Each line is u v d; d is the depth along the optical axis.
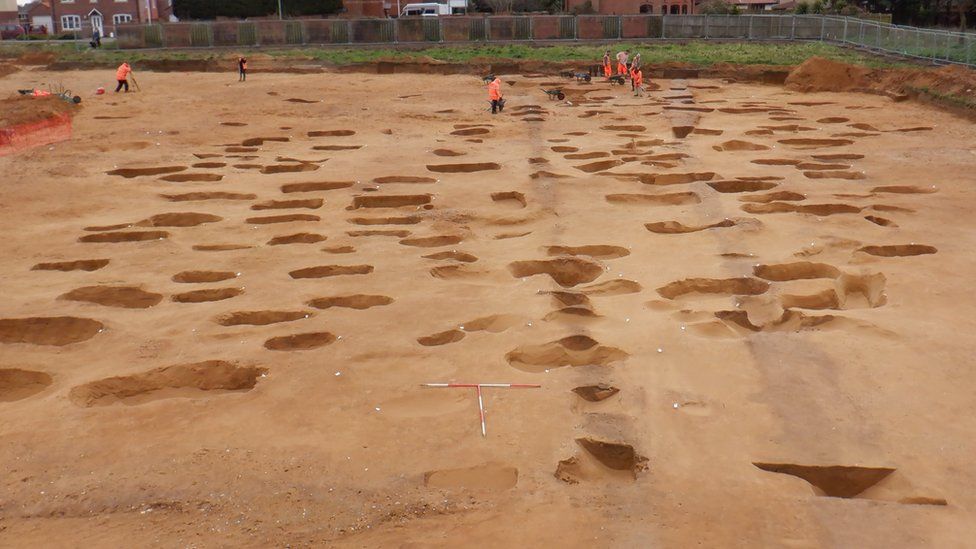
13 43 57.84
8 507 7.00
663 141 25.11
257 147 24.69
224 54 51.84
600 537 6.48
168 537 6.57
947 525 6.65
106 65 49.94
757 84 40.38
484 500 7.01
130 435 8.16
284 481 7.32
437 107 32.81
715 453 7.73
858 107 31.86
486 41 55.81
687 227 15.77
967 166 20.88
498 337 10.38
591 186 19.14
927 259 13.51
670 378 9.27
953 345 10.07
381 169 21.17
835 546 6.39
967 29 50.19
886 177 19.86
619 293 12.38
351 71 47.31
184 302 12.09
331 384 9.22
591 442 7.99
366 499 7.04
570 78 43.22
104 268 13.52
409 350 10.05
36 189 19.09
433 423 8.33
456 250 14.27
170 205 17.81
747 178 19.77
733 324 11.09
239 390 9.62
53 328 11.17
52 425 8.34
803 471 7.53
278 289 12.35
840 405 8.63
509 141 25.42
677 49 50.28
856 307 12.27
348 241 14.94
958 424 8.25
